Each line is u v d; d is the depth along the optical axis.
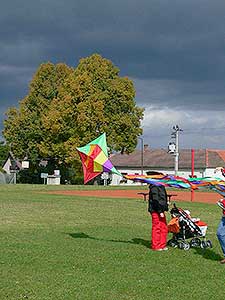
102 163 14.47
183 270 11.30
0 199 33.78
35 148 66.62
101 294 9.10
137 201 33.41
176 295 9.12
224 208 12.60
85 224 19.98
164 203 13.69
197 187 13.77
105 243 14.98
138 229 18.52
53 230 18.00
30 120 66.25
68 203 30.61
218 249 14.11
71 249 13.77
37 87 67.06
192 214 24.83
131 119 61.69
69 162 59.59
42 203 30.31
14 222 20.38
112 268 11.34
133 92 61.56
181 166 93.38
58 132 59.69
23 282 9.89
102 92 60.53
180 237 14.22
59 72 67.94
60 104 59.75
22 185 56.53
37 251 13.37
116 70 62.09
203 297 9.02
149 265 11.77
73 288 9.48
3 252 13.16
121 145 60.94
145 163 98.44
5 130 68.00
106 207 28.11
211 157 94.69
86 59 61.78
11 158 92.38
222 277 10.70
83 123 58.19
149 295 9.09
